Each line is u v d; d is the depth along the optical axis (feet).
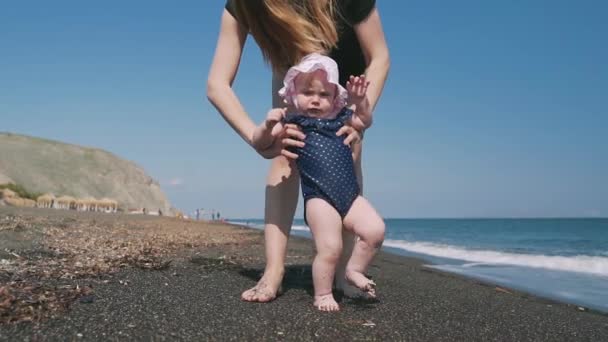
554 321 9.40
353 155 8.86
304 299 8.76
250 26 8.38
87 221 39.19
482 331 7.78
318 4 8.16
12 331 6.12
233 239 31.22
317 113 8.21
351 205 7.97
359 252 7.82
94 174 168.96
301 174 8.17
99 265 12.00
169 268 12.57
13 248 15.14
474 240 64.75
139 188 181.68
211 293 9.14
